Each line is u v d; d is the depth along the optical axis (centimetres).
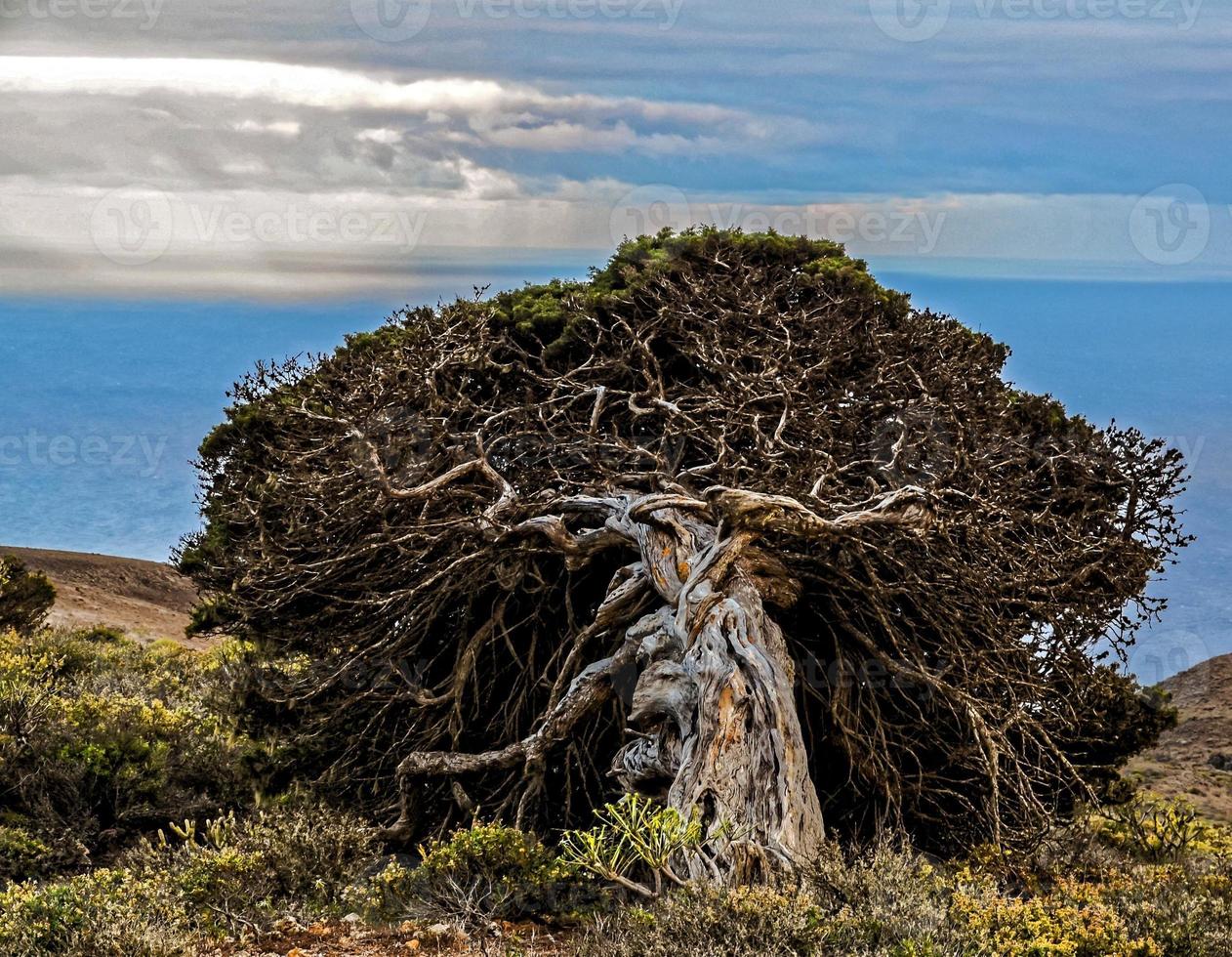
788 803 1347
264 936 1136
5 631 3297
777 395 1967
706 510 1741
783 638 1681
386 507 1927
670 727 1544
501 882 1289
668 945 959
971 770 1820
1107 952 1033
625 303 2325
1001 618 1720
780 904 1017
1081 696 1870
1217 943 1062
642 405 2228
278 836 1352
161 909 1109
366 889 1304
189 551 2311
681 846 1098
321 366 2319
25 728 1925
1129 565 1938
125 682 2648
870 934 1005
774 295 2345
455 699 1948
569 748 1870
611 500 1877
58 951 1005
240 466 2312
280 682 2105
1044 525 1889
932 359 2159
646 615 1717
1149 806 2127
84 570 6216
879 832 1550
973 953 977
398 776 1889
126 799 1928
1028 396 2319
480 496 2002
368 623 2030
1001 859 1584
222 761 2114
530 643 2100
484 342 2294
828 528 1606
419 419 2072
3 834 1667
